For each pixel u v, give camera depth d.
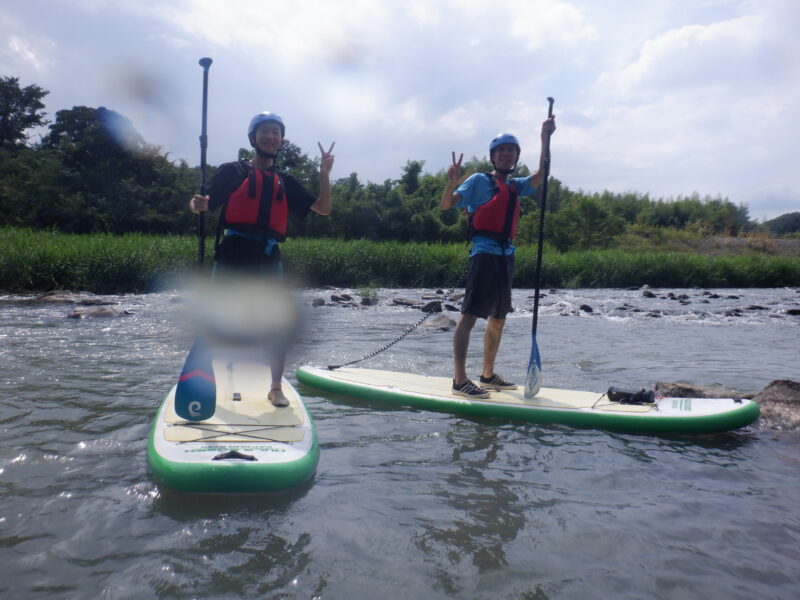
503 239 4.50
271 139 3.76
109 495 2.67
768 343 8.05
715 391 4.68
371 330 8.55
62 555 2.16
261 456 2.89
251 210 3.66
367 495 2.75
